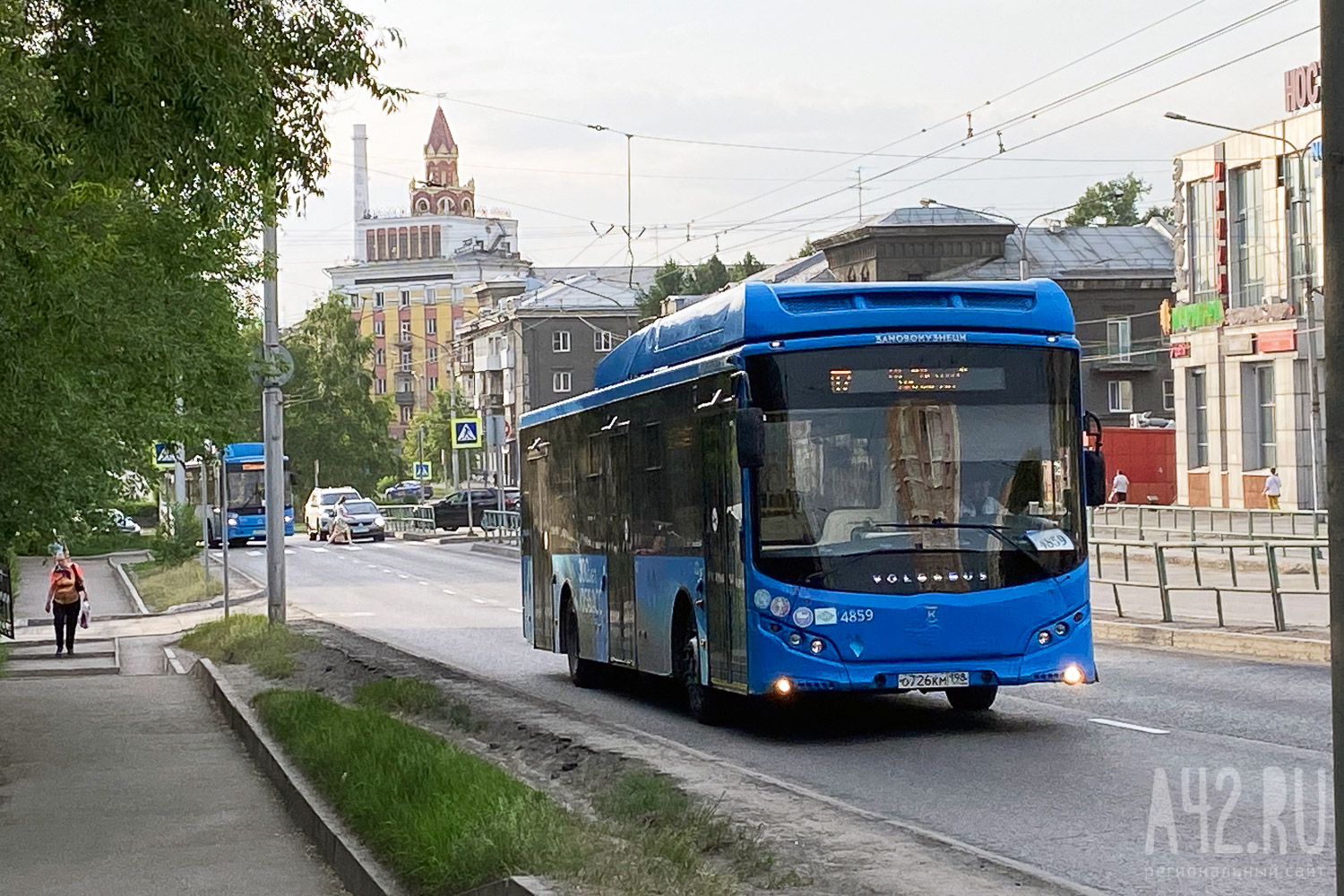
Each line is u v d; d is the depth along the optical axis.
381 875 8.30
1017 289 13.99
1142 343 88.81
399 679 17.16
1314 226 56.12
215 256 17.33
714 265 126.31
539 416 21.23
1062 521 13.77
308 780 11.63
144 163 11.00
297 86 12.53
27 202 10.91
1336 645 4.65
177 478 72.50
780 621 13.42
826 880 7.57
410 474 142.25
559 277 148.75
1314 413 55.09
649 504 16.36
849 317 13.66
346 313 124.44
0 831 11.09
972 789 10.94
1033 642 13.57
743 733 14.60
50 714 18.58
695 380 14.81
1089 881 8.00
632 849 7.76
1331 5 4.71
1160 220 92.75
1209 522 46.16
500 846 7.66
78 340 15.04
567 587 19.80
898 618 13.40
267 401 27.77
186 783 13.05
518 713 14.73
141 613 39.19
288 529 80.38
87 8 10.80
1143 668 18.42
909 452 13.59
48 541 17.92
